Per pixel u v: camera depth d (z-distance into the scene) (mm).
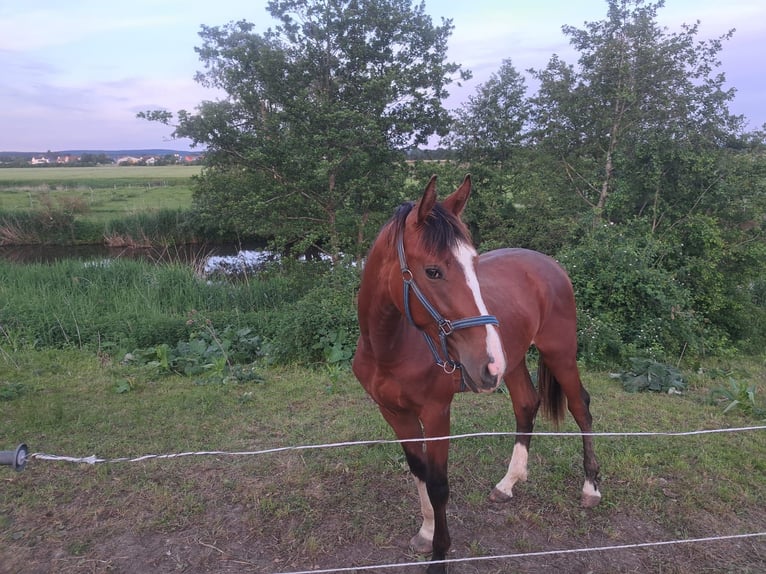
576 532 2922
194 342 6203
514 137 10938
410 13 8508
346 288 6770
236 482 3420
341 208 9102
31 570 2641
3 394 4809
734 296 7664
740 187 7418
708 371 6023
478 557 2604
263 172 8891
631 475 3467
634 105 8383
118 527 2969
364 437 4078
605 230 7207
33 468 3574
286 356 6051
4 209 21906
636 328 6555
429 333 2068
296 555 2748
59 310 7363
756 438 4102
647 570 2633
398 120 8508
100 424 4289
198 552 2773
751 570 2619
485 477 3492
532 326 3074
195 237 21344
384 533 2912
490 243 8992
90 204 25391
